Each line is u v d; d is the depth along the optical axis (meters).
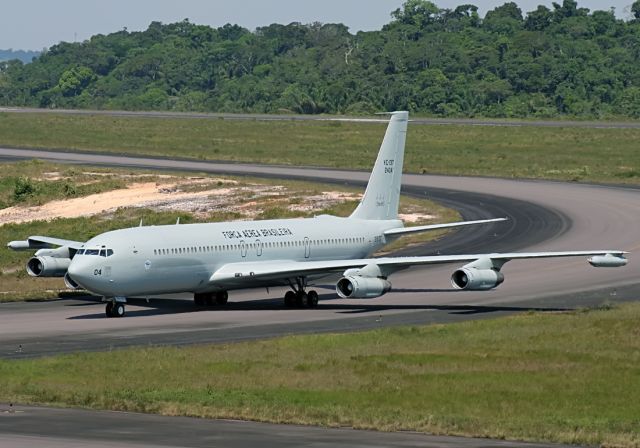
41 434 88.06
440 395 109.62
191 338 146.00
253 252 177.12
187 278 169.62
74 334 149.62
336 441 87.19
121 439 86.38
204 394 108.00
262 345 137.88
